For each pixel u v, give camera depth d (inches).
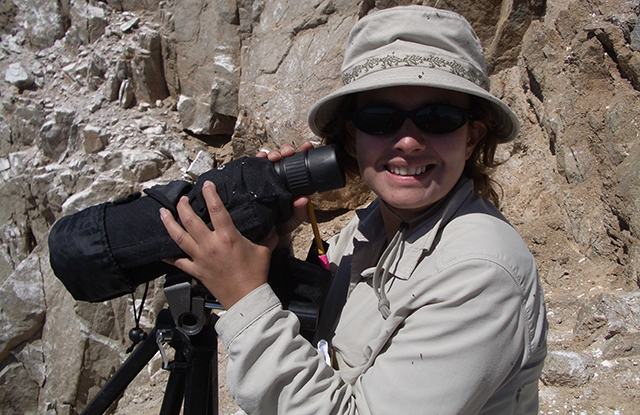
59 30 231.0
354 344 44.3
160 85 216.8
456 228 40.3
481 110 44.7
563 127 114.9
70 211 190.5
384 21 42.0
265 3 180.4
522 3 129.9
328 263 55.4
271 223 43.2
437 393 33.7
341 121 51.7
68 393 187.8
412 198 41.6
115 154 198.4
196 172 193.9
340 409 36.9
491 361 34.0
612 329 81.1
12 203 217.5
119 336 186.5
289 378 37.3
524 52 132.6
